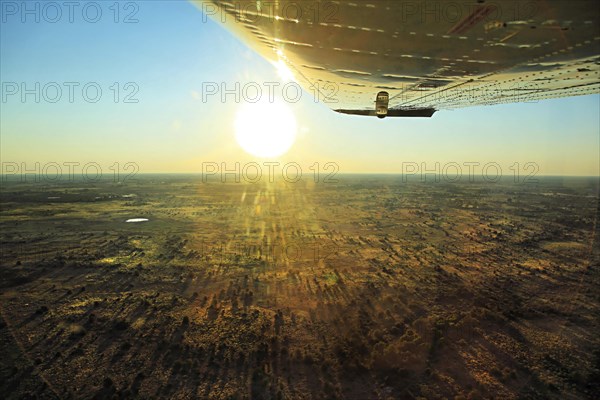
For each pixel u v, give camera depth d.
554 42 3.48
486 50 3.86
